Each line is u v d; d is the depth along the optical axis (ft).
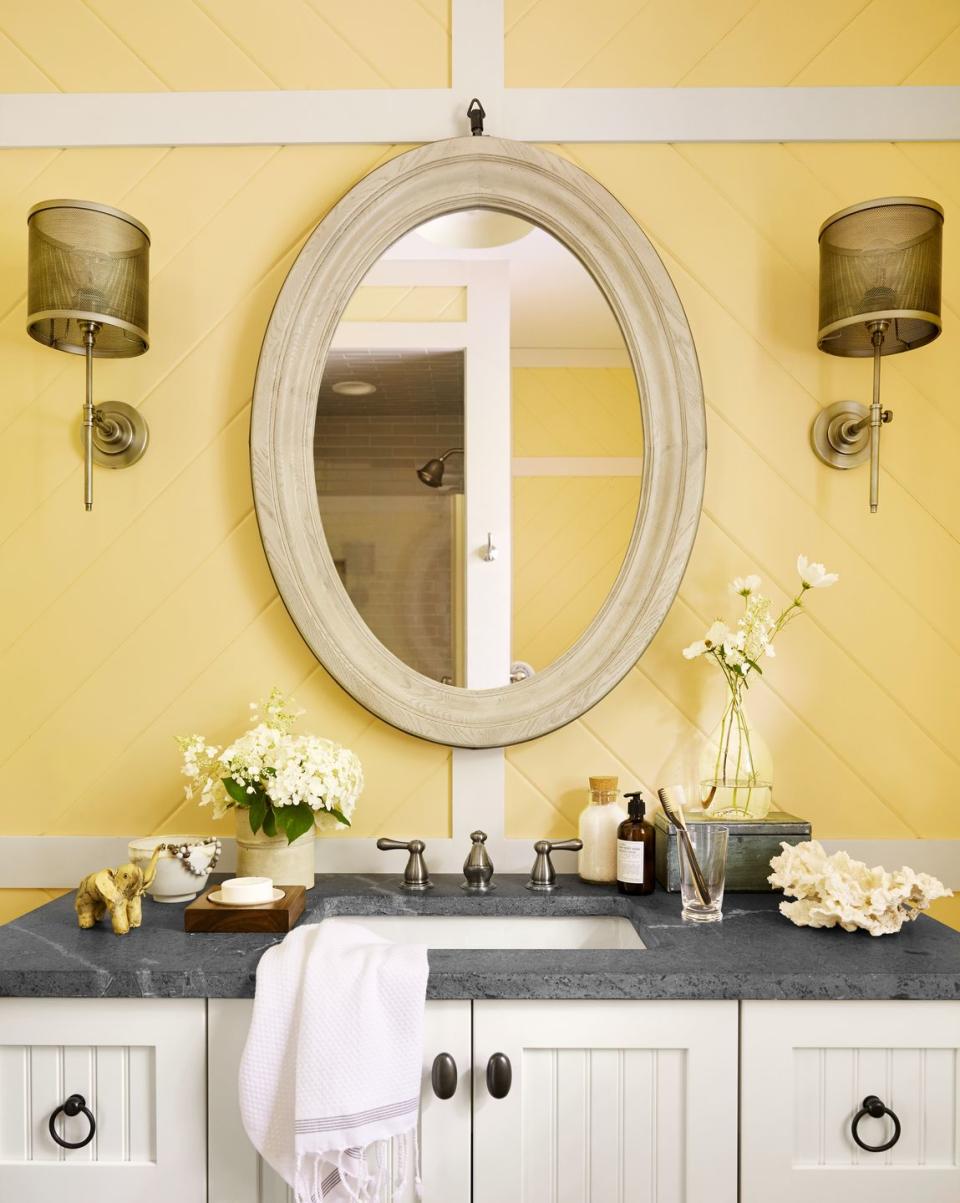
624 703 5.63
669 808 4.96
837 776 5.62
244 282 5.70
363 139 5.66
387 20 5.69
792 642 5.63
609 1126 3.94
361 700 5.39
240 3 5.71
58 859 5.58
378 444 5.51
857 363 5.68
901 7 5.70
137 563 5.65
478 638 5.45
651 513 5.47
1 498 5.66
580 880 5.39
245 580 5.65
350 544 5.48
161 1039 3.96
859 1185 3.93
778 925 4.58
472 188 5.54
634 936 4.83
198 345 5.68
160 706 5.63
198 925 4.46
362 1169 3.70
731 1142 3.93
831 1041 3.95
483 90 5.66
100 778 5.63
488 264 5.57
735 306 5.69
